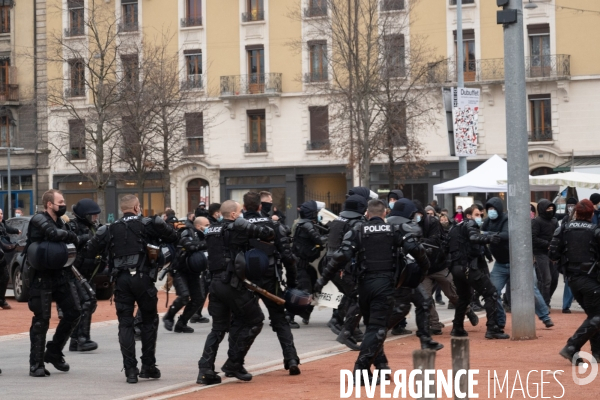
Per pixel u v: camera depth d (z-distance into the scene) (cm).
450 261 1419
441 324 1512
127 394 991
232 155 4959
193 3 5025
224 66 4962
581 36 4434
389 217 1060
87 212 1242
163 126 3981
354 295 1038
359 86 3975
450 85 4550
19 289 2261
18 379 1097
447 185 2375
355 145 4094
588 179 2239
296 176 4853
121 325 1073
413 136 4222
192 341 1463
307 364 1186
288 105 4869
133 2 5053
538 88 4500
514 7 1420
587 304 1126
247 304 1042
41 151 5147
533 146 4497
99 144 3784
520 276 1412
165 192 4128
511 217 1420
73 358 1280
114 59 3875
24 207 5228
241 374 1060
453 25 4581
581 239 1116
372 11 4053
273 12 4875
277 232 1076
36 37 5166
